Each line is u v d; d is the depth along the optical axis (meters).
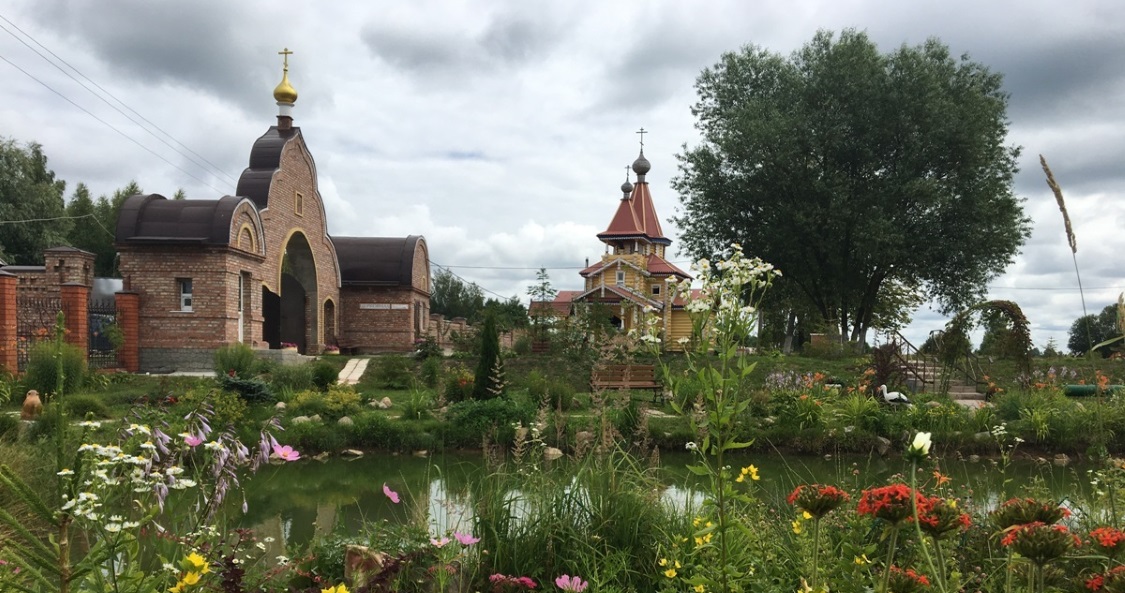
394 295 36.00
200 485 2.92
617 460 5.86
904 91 29.02
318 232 32.75
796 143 29.62
